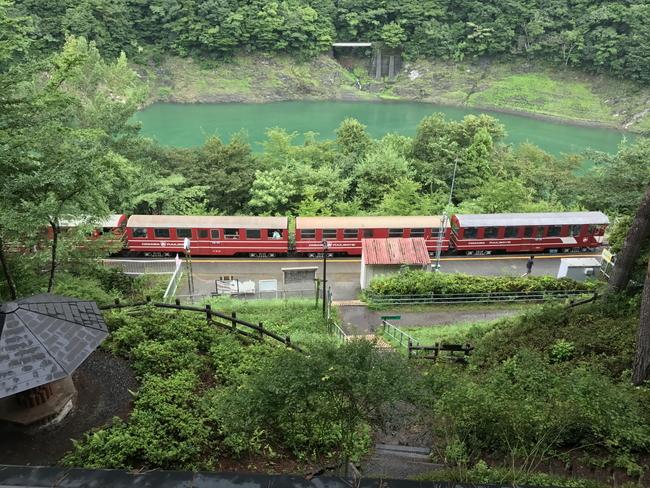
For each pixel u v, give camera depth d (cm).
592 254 3859
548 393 1089
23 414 1237
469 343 1964
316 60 10606
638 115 8494
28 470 286
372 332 2477
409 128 8338
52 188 1568
